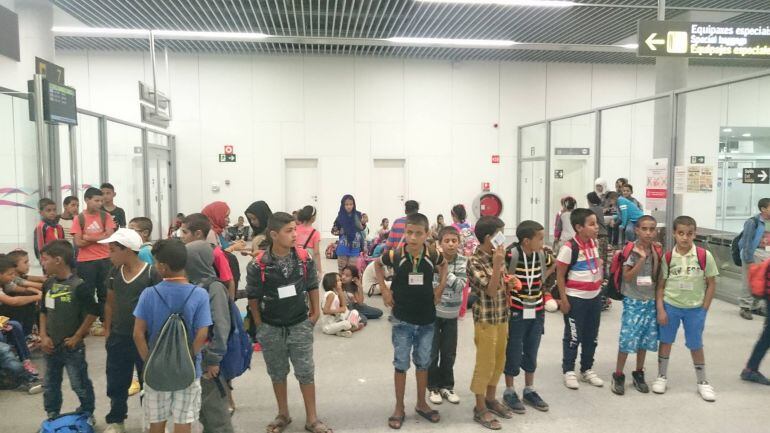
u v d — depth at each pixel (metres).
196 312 2.33
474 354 4.36
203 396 2.59
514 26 9.02
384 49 10.83
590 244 3.58
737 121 10.94
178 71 11.12
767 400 3.45
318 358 4.29
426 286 2.96
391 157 11.73
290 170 11.64
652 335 3.53
